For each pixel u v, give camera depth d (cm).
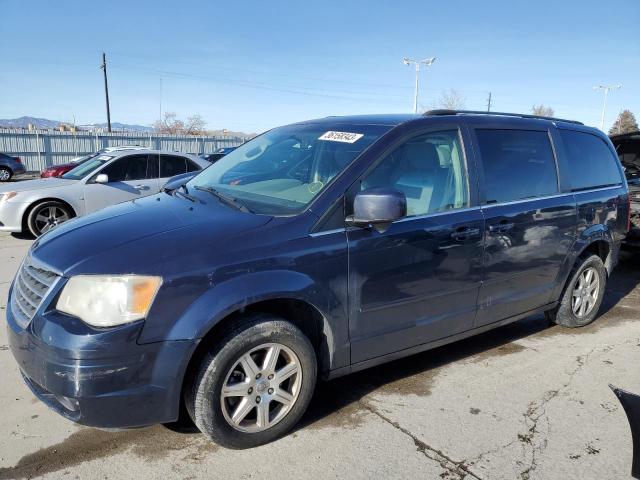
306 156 355
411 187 339
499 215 378
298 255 285
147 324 247
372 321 320
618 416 334
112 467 275
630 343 459
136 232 281
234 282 265
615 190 500
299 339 290
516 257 395
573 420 329
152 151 967
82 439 298
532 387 371
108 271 250
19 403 335
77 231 296
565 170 446
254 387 283
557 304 463
